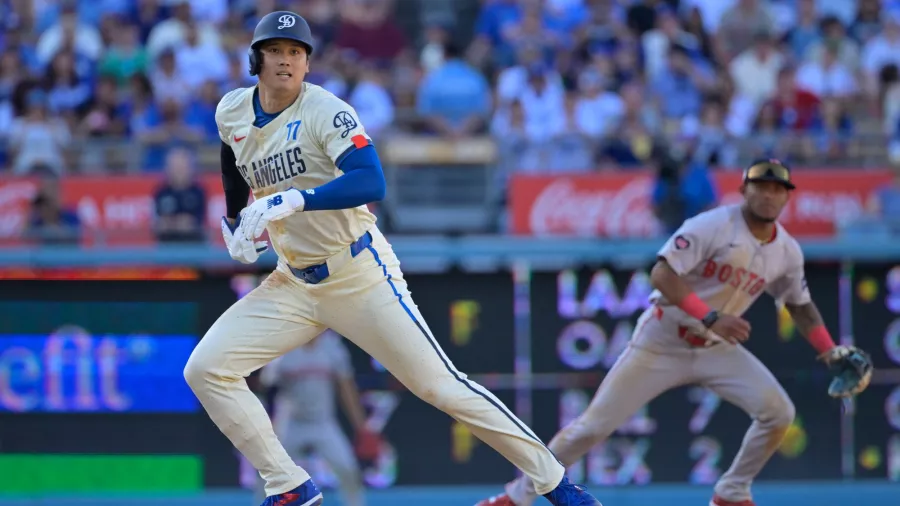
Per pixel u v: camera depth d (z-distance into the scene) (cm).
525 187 3772
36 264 3281
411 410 3409
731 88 4641
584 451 2228
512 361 3362
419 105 4450
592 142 3981
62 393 3309
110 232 3416
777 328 3378
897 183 3841
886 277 3394
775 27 5044
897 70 4584
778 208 2055
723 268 2111
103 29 4878
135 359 3319
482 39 4950
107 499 3316
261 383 3369
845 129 4419
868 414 3397
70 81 4500
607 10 4903
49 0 5062
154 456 3331
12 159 4084
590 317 3362
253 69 1645
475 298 3362
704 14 5159
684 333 2145
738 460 2220
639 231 3738
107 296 3309
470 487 3400
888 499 3372
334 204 1594
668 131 4219
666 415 3403
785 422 2159
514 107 4322
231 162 1805
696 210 3728
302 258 1736
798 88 4547
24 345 3300
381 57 4934
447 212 3975
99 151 4044
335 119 1630
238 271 3322
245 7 5012
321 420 3262
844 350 2148
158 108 4300
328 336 3288
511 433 1781
